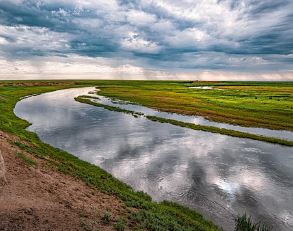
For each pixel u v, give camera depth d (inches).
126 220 609.6
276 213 805.9
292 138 1733.5
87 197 714.8
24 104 3176.7
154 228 592.1
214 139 1662.2
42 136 1625.2
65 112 2610.7
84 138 1608.0
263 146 1529.3
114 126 1975.9
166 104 3193.9
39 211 541.6
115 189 866.1
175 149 1428.4
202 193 924.0
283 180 1050.7
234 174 1099.9
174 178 1042.7
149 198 856.3
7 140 1091.3
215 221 751.7
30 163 866.8
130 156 1293.1
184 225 679.7
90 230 507.8
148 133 1772.9
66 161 1102.4
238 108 2842.0
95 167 1095.6
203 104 3181.6
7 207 526.6
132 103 3403.1
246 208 830.5
